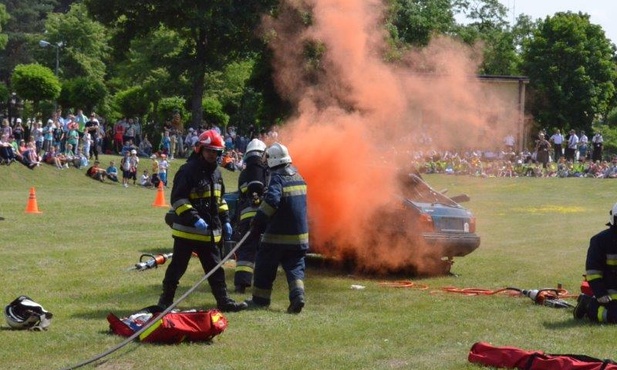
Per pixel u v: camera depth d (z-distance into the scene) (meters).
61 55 65.94
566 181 34.81
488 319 9.15
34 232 15.88
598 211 25.00
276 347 7.59
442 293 10.84
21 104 42.75
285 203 9.34
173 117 41.97
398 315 9.29
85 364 6.79
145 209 21.61
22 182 27.98
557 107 55.69
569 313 9.56
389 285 11.41
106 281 10.86
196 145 8.98
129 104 48.91
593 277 8.97
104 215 19.58
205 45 42.44
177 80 45.72
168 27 42.66
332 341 7.89
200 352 7.31
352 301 10.15
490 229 19.56
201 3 40.03
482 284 11.70
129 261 12.59
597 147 41.19
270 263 9.41
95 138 32.38
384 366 7.02
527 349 7.73
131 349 7.35
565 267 13.37
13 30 86.44
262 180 10.48
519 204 27.16
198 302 9.69
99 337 7.76
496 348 7.11
